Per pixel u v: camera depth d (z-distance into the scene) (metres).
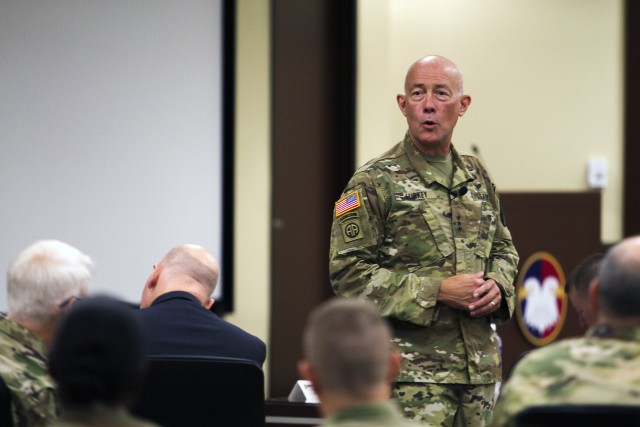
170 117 13.70
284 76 14.67
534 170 16.73
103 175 13.55
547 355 5.75
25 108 13.41
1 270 13.33
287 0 14.72
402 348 8.20
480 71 16.50
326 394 4.80
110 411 4.61
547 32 16.72
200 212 13.80
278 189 14.62
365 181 8.33
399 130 15.74
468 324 8.24
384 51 15.48
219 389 6.81
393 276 8.16
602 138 17.02
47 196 13.44
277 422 8.60
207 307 7.92
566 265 13.99
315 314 4.93
